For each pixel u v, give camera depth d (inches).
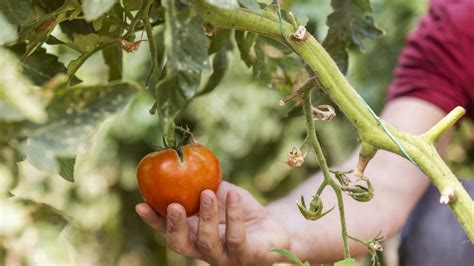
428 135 38.1
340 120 101.4
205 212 41.5
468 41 59.8
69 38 44.3
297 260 38.3
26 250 30.8
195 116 105.9
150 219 43.3
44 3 40.5
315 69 38.1
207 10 37.4
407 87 60.9
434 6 62.2
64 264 31.1
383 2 100.1
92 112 30.8
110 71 47.3
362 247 55.9
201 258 44.5
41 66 39.7
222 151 106.7
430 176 37.7
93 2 33.1
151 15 42.9
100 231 113.8
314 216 39.3
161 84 34.6
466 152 101.0
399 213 57.4
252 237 47.8
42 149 30.5
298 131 107.5
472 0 60.9
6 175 30.9
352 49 46.9
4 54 33.0
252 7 35.4
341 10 45.5
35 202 33.3
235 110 106.1
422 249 61.6
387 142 37.9
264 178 111.5
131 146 107.0
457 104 60.3
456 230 60.5
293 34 37.8
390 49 99.9
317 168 108.8
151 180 41.1
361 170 38.8
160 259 119.1
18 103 28.7
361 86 100.9
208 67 34.6
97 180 110.2
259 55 46.4
